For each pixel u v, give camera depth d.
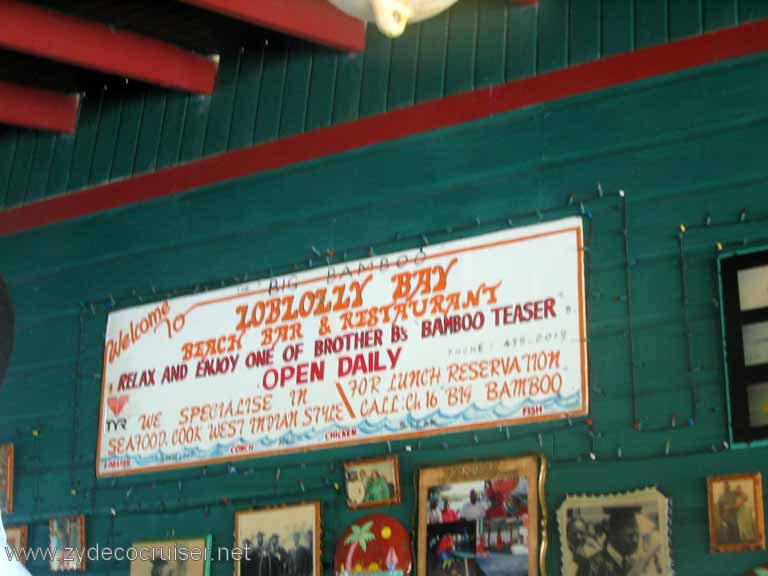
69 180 5.19
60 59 4.39
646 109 3.62
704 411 3.30
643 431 3.38
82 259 5.02
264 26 4.14
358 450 3.96
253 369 4.32
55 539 4.67
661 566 3.22
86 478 4.71
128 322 4.77
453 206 3.96
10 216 5.33
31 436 4.94
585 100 3.76
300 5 4.18
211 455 4.34
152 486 4.49
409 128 4.14
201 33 4.64
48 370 4.98
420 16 3.57
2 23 4.21
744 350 3.26
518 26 3.99
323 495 4.01
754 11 3.48
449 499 3.68
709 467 3.25
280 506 4.08
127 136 5.05
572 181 3.72
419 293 3.96
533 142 3.84
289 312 4.29
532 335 3.66
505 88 3.95
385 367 3.96
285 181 4.45
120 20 4.50
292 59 4.59
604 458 3.43
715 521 3.17
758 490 3.12
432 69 4.16
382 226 4.12
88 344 4.89
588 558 3.35
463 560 3.60
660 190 3.53
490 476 3.61
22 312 5.15
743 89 3.45
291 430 4.15
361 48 4.37
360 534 3.86
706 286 3.38
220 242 4.57
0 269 5.28
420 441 3.82
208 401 4.42
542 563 3.43
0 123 5.49
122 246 4.89
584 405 3.50
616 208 3.61
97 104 5.22
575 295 3.61
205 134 4.77
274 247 4.41
